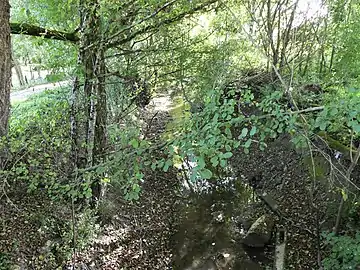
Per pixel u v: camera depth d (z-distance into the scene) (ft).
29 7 25.77
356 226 25.16
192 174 12.79
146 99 40.01
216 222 32.81
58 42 26.00
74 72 22.97
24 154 21.31
